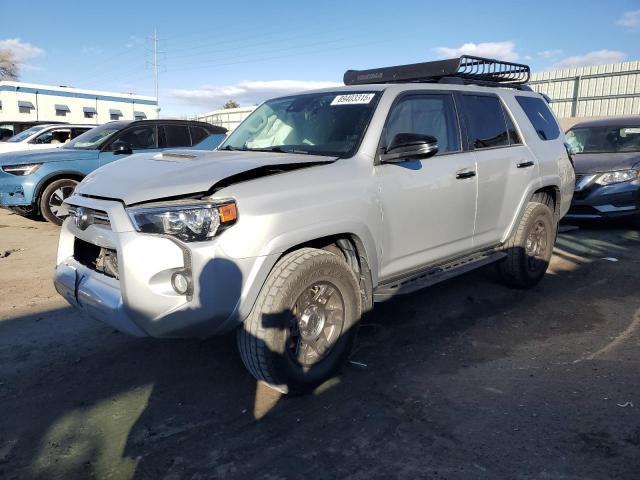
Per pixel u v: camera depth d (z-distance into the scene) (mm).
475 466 2680
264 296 3117
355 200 3473
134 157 3961
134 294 2898
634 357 3918
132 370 3773
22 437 2992
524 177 5074
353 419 3131
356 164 3607
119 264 2939
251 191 3049
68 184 8719
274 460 2764
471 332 4414
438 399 3342
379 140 3781
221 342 4219
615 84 27531
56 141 13055
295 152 3879
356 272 3709
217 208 2902
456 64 4695
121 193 3047
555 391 3422
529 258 5363
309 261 3221
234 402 3342
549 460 2715
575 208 8547
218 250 2898
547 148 5500
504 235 5043
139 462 2760
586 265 6469
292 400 3355
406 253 4008
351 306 3539
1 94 40250
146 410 3258
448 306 5027
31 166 8438
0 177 8438
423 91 4277
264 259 3027
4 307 4992
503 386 3502
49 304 5086
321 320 3422
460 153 4453
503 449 2812
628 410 3178
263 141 4258
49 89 42406
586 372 3686
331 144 3836
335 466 2705
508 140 5074
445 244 4375
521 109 5344
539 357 3941
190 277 2881
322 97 4344
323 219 3281
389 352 4035
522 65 5633
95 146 8977
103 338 4309
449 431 2988
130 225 2947
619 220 8625
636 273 6129
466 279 5844
